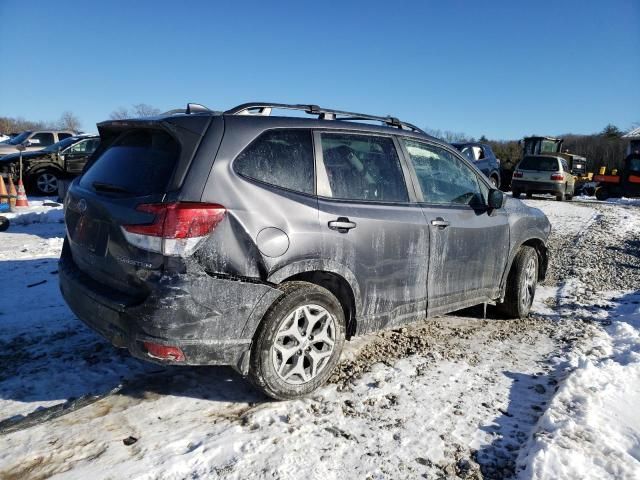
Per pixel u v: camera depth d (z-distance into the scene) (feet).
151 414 10.24
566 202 67.77
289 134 11.24
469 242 14.48
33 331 14.25
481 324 16.74
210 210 9.45
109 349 13.17
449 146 14.94
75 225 11.39
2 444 9.04
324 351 11.19
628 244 33.40
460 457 9.36
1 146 59.62
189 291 9.20
